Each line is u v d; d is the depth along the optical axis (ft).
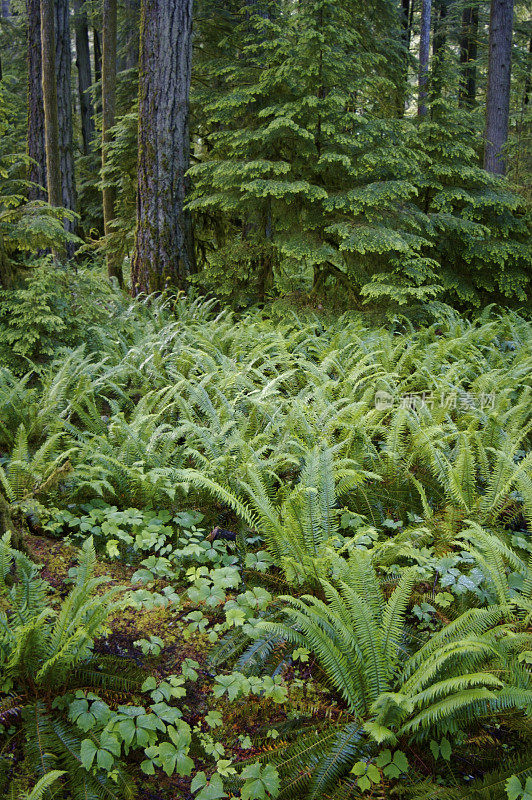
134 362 20.66
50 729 7.57
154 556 12.05
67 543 11.87
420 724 7.93
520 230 30.30
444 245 29.71
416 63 36.17
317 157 26.50
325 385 16.69
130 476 13.06
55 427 14.84
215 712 8.64
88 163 58.95
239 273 27.58
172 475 13.44
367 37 32.22
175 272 29.94
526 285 31.22
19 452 13.30
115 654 9.28
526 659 7.94
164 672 9.12
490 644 8.04
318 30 24.20
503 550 10.37
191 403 16.49
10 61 68.18
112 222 36.14
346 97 24.57
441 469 13.30
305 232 26.53
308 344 23.25
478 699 7.82
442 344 22.36
